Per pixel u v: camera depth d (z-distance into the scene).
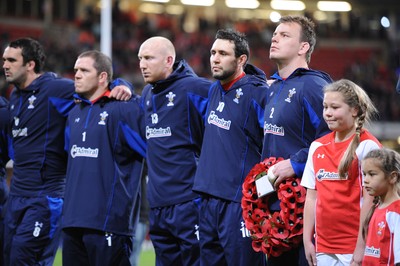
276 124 19.33
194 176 21.88
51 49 91.62
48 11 110.00
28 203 24.61
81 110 23.59
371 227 17.03
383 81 102.94
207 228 20.89
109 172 22.88
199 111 21.92
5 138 25.97
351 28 122.00
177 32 113.00
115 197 22.83
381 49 120.38
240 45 20.75
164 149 21.98
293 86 19.23
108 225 22.64
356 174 17.36
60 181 25.06
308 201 18.06
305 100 18.91
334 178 17.58
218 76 20.67
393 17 125.56
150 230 22.58
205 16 133.75
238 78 21.00
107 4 42.00
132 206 23.25
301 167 18.50
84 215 22.62
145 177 28.59
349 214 17.38
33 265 24.55
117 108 23.09
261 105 20.52
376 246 16.86
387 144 79.81
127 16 108.38
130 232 23.22
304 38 19.55
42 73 25.59
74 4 113.62
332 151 17.75
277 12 132.62
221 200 20.55
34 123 24.77
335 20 125.94
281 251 18.88
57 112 24.77
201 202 21.14
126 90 23.38
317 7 132.50
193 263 21.78
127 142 23.08
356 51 119.75
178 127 21.91
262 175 19.03
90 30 102.38
